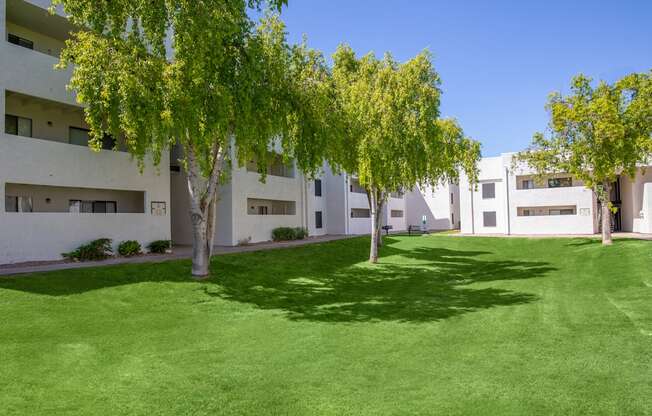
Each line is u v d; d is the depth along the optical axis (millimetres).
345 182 42375
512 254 26516
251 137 14508
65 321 10109
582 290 14523
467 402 5766
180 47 12008
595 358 7531
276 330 10055
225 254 21062
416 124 18500
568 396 5906
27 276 13219
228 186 27953
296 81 15766
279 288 15516
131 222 21219
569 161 25984
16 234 16781
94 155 19859
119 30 12398
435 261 23844
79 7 12047
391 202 49844
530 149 28484
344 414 5477
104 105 12070
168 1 11664
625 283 15117
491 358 7695
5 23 17531
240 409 5680
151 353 8180
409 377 6816
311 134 16344
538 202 38344
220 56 12812
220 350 8430
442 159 22188
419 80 18844
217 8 12438
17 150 16906
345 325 10469
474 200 41812
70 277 13711
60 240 18219
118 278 14375
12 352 7875
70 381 6621
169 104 12359
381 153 18609
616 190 39125
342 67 22281
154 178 22516
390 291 15461
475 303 12938
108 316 10859
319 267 20578
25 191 18812
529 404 5664
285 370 7227
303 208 36969
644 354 7715
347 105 19109
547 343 8547
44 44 20406
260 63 14148
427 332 9648
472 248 29406
